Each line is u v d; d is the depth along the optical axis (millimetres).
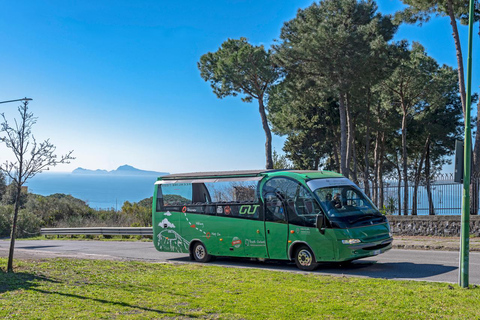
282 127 44375
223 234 15961
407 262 14258
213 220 16297
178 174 17984
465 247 9406
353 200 13867
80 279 11406
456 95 44562
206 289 10016
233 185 15820
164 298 9094
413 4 25703
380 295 8773
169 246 17766
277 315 7555
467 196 9477
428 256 15523
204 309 8094
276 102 37438
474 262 13453
